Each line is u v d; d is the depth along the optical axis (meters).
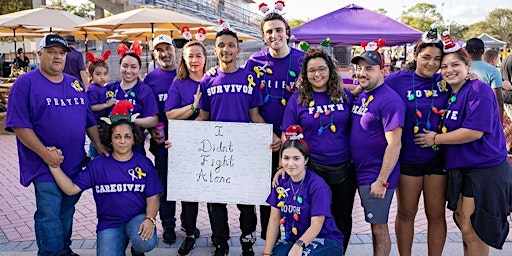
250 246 4.36
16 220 5.61
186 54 4.17
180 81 4.31
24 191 6.85
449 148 3.63
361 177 3.71
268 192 4.04
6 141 11.09
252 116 4.15
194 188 4.12
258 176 4.04
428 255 4.03
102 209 3.97
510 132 8.16
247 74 4.05
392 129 3.46
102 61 5.20
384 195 3.59
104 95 4.73
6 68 19.23
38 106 3.71
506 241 4.70
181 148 4.09
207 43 21.94
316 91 3.75
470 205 3.61
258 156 4.02
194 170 4.10
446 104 3.61
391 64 20.05
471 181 3.56
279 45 4.02
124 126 3.93
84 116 4.03
